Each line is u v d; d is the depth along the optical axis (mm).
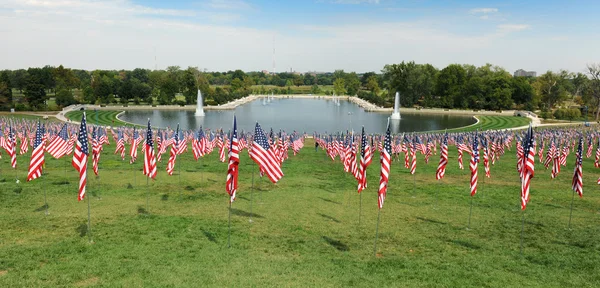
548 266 21391
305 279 19094
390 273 20094
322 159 60188
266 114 166375
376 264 21266
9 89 141125
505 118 145125
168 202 32750
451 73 184500
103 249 22078
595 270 20875
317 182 42781
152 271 19359
